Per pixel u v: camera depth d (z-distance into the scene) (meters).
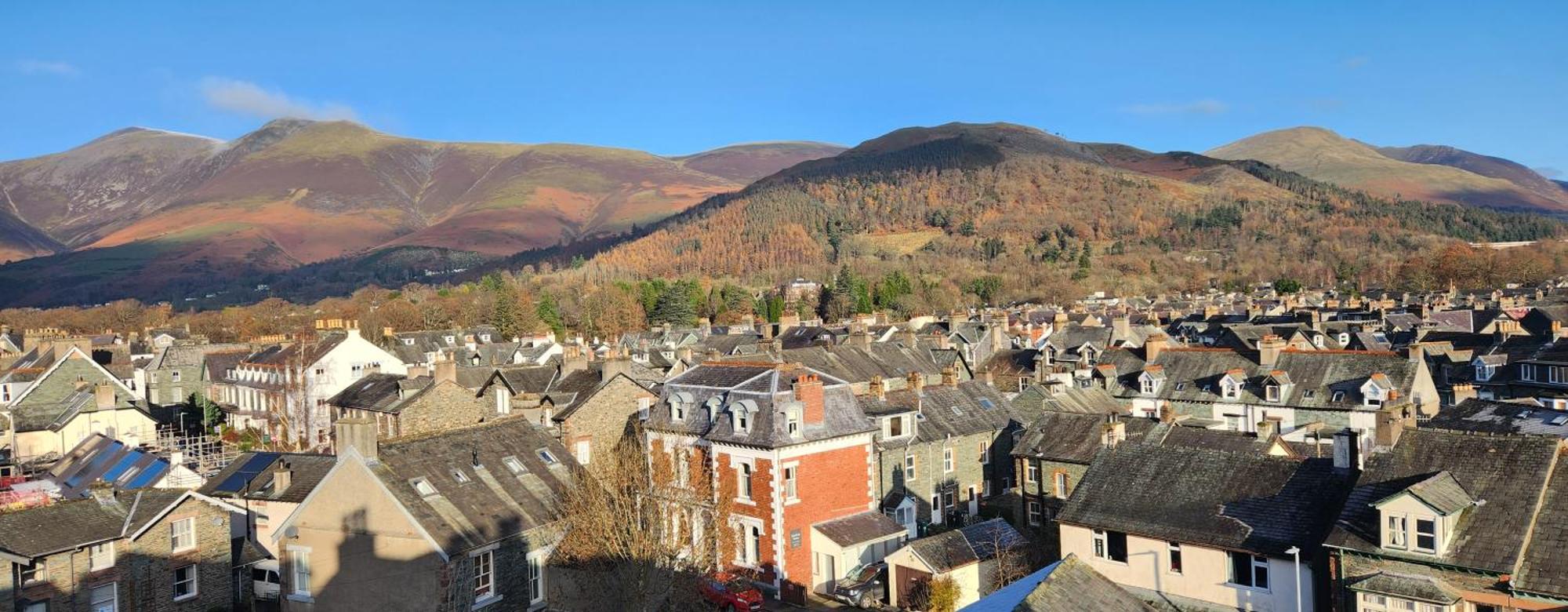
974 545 57.28
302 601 50.81
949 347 112.38
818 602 57.09
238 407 121.38
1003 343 126.00
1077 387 89.94
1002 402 78.19
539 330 191.88
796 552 57.91
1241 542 46.09
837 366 96.06
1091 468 54.41
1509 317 134.62
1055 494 67.00
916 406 71.69
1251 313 169.38
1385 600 40.03
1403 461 43.88
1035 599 30.34
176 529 50.31
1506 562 37.97
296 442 99.06
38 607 45.22
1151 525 49.44
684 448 62.69
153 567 49.09
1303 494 47.16
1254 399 87.31
